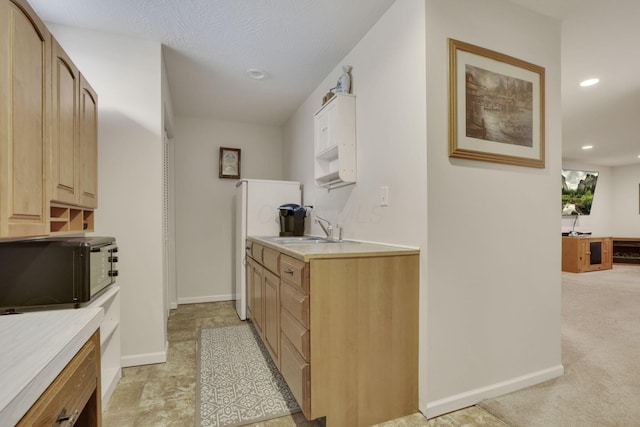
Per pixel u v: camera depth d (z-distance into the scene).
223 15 1.95
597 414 1.57
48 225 1.28
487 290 1.72
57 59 1.36
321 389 1.42
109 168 2.14
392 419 1.55
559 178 1.99
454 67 1.63
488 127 1.72
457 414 1.59
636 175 6.84
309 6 1.85
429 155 1.57
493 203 1.75
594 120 3.91
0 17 0.97
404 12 1.73
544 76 1.91
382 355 1.53
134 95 2.19
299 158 3.54
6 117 1.00
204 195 3.86
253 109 3.61
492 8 1.76
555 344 1.96
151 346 2.20
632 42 2.21
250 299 2.83
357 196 2.21
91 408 0.81
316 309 1.41
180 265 3.74
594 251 6.11
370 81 2.06
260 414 1.61
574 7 1.85
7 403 0.45
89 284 1.50
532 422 1.51
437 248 1.58
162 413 1.61
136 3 1.83
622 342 2.50
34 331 0.71
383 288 1.54
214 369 2.09
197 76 2.79
